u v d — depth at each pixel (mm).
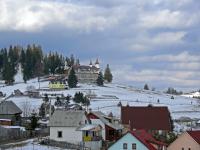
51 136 105062
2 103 138750
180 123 167125
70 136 104312
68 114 106938
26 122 137750
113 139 114062
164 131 127875
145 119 130875
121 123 131000
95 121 113250
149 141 88750
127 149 86062
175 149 92688
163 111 132125
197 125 160875
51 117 106562
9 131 104188
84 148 97125
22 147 89562
